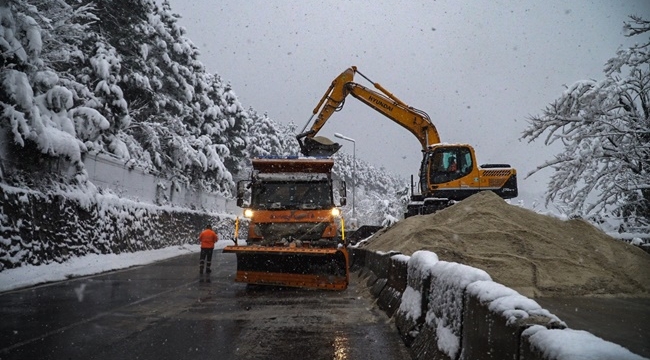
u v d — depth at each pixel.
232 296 11.58
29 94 16.34
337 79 22.97
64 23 21.50
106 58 26.28
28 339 6.98
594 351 2.02
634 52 16.80
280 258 12.47
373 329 7.86
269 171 14.38
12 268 14.73
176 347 6.63
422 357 5.44
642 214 17.16
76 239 19.17
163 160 35.50
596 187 16.98
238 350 6.52
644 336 7.03
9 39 15.90
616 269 11.88
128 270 18.72
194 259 25.80
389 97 23.25
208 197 46.88
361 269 16.75
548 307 9.45
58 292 11.99
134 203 26.52
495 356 3.18
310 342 6.99
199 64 44.06
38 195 16.92
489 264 11.87
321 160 14.11
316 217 13.60
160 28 35.66
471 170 21.22
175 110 37.47
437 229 13.65
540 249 12.52
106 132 26.62
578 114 17.36
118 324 8.14
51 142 17.17
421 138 23.14
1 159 16.02
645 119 16.42
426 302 6.34
